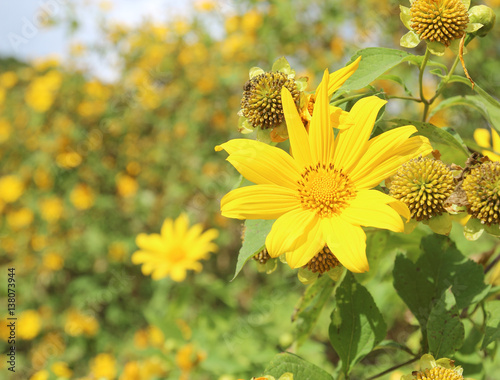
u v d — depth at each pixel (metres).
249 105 0.38
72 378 1.42
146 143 1.92
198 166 1.77
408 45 0.39
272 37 1.63
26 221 1.78
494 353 0.44
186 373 0.83
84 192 1.80
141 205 1.80
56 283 1.77
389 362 0.87
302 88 0.39
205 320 1.08
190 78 1.86
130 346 1.44
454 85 1.03
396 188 0.35
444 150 0.42
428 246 0.42
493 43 1.26
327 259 0.37
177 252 1.23
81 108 1.91
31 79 2.06
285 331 1.11
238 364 0.85
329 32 1.55
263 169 0.36
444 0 0.38
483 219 0.34
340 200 0.35
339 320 0.40
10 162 1.93
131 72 1.96
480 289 0.40
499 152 0.47
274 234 0.34
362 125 0.36
